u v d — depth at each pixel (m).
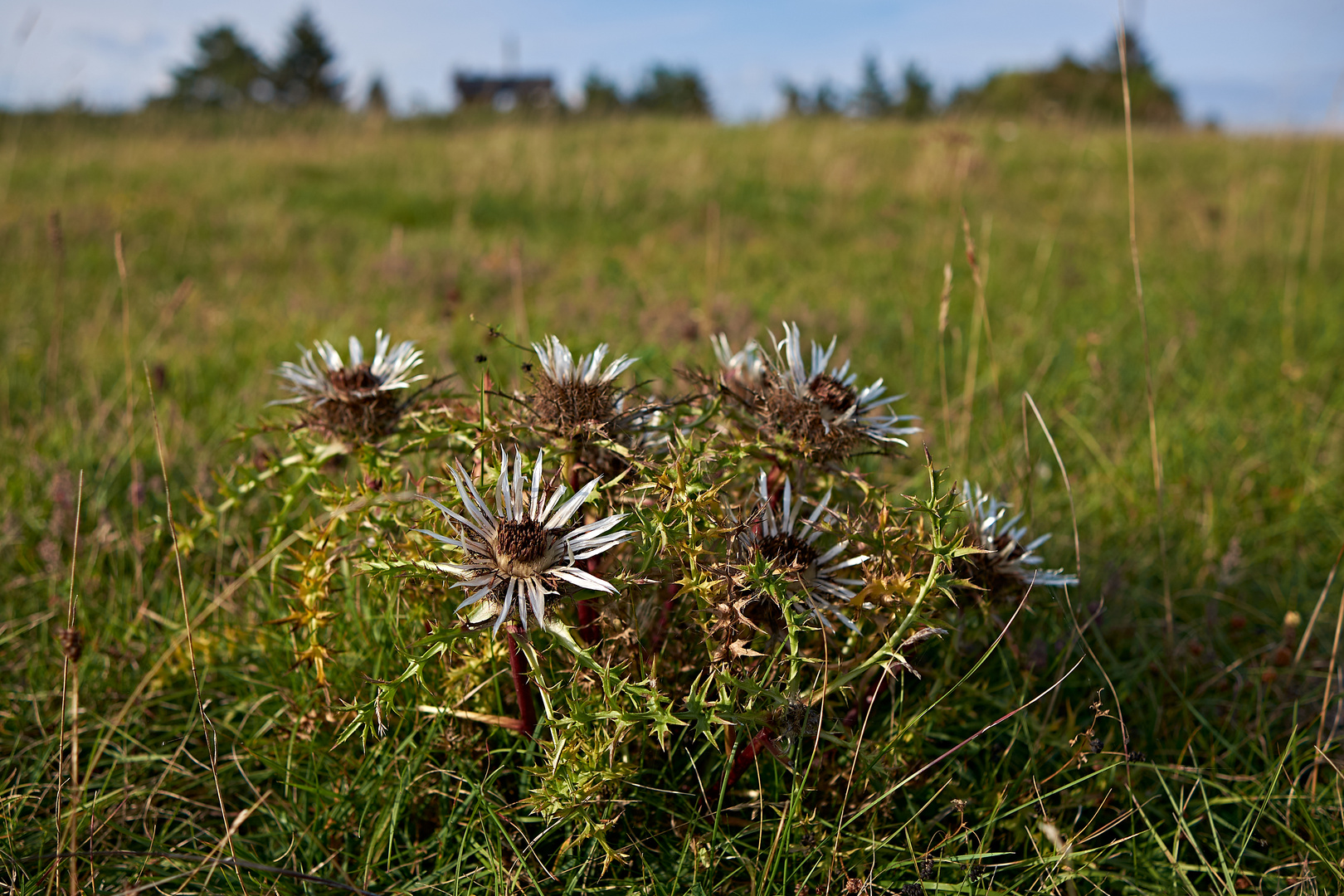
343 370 0.57
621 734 0.49
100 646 0.65
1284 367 1.17
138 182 2.78
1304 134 3.96
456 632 0.46
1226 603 0.75
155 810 0.56
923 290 1.71
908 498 0.51
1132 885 0.52
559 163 3.16
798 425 0.53
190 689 0.63
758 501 0.53
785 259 2.03
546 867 0.52
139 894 0.52
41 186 2.64
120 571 0.73
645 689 0.47
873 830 0.51
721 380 0.58
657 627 0.54
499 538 0.46
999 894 0.51
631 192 2.81
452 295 1.21
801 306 1.43
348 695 0.57
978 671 0.63
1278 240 2.23
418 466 0.62
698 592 0.48
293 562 0.65
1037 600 0.64
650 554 0.48
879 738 0.56
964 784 0.57
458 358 1.14
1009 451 0.86
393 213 2.52
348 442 0.57
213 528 0.68
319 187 2.87
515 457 0.51
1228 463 0.96
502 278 1.69
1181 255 2.08
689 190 2.83
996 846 0.55
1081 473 0.92
